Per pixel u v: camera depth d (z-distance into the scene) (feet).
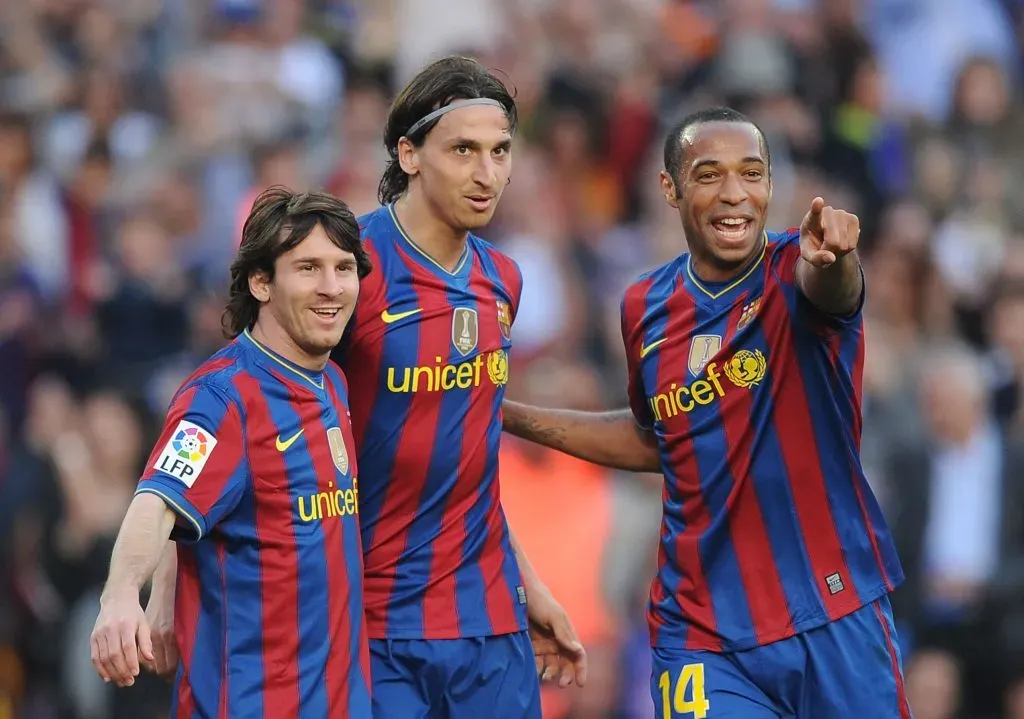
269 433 72.13
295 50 174.91
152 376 143.33
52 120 173.47
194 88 169.17
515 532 119.24
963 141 177.27
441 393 75.92
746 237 74.18
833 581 74.90
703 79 175.01
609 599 119.24
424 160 75.31
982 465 130.52
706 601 75.56
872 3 192.03
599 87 173.47
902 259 149.18
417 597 76.18
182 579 72.79
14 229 159.94
